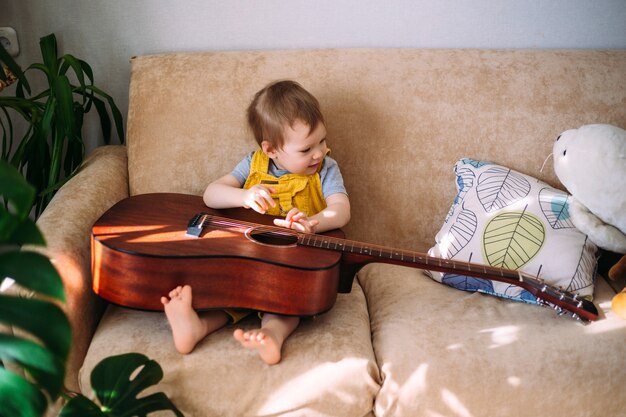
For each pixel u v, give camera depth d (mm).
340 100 1749
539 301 1440
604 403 1278
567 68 1764
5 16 1879
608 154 1473
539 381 1265
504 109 1735
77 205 1520
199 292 1321
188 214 1515
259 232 1437
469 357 1294
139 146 1756
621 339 1340
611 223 1523
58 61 1779
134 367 1165
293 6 1876
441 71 1757
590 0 1864
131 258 1296
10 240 775
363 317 1460
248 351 1294
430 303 1491
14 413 846
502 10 1878
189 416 1281
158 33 1911
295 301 1320
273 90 1542
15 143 2053
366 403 1289
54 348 803
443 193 1755
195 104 1758
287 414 1274
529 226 1550
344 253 1384
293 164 1563
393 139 1744
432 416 1271
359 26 1902
